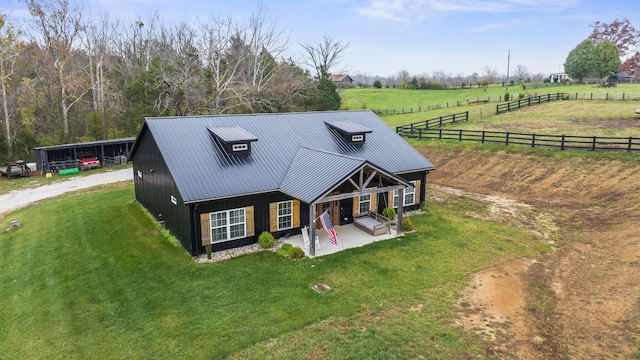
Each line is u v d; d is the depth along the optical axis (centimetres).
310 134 2208
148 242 1777
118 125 4503
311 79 5603
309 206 1714
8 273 1564
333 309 1228
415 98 7450
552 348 1051
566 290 1351
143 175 2206
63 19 4325
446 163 3106
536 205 2267
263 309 1230
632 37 8269
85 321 1202
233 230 1694
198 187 1600
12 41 3831
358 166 1619
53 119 4628
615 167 2420
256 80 5088
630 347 1027
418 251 1670
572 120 3741
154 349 1059
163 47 5456
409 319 1177
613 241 1700
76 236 1880
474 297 1307
